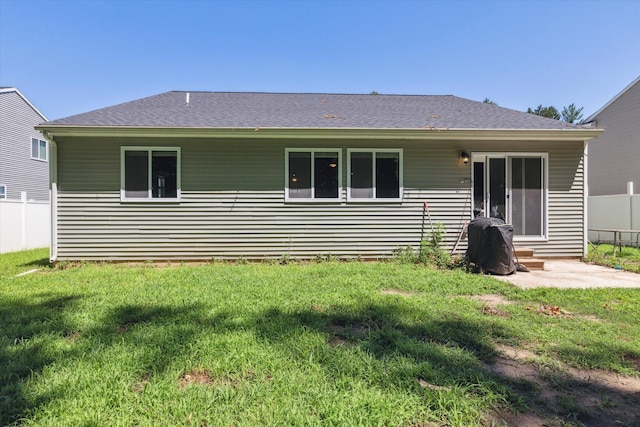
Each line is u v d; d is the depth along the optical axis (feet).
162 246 25.44
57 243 24.79
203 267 22.97
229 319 11.80
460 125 26.04
